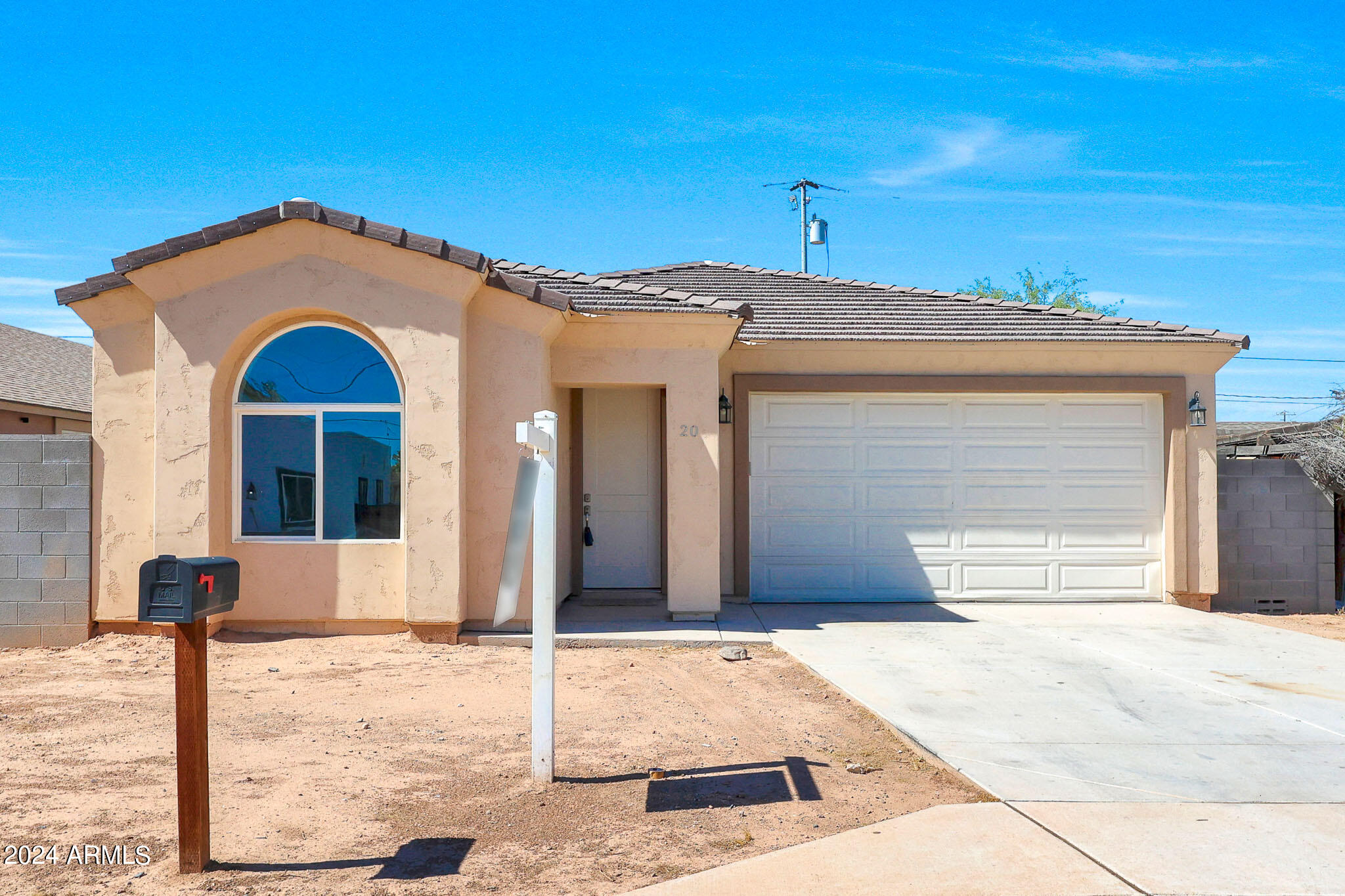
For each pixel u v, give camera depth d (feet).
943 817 15.37
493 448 30.66
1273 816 15.43
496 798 16.35
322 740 19.69
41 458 30.09
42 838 14.40
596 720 21.48
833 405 40.16
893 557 40.06
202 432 29.35
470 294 29.76
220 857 13.75
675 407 33.86
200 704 13.34
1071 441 40.45
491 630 30.40
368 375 30.55
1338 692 24.29
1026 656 28.60
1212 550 39.37
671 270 51.67
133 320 30.53
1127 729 20.70
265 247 29.50
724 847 14.23
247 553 30.17
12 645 29.76
